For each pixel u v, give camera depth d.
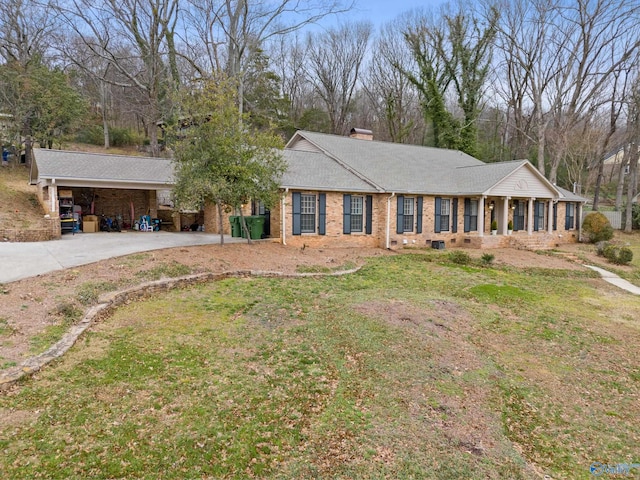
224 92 12.96
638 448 4.77
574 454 4.59
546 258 17.53
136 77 27.61
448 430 4.77
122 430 4.27
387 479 3.89
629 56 27.84
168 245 13.25
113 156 18.27
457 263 15.02
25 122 23.31
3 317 6.37
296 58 41.25
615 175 47.91
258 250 13.56
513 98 34.28
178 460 3.92
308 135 21.44
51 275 8.52
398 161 21.17
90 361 5.64
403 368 6.22
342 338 7.18
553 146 32.81
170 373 5.54
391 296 9.95
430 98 33.38
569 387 6.16
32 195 20.05
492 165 21.06
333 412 4.95
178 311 7.96
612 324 9.28
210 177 11.77
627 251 17.42
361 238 17.23
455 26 32.72
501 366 6.67
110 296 7.91
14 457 3.75
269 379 5.62
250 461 4.00
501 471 4.16
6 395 4.67
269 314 8.19
